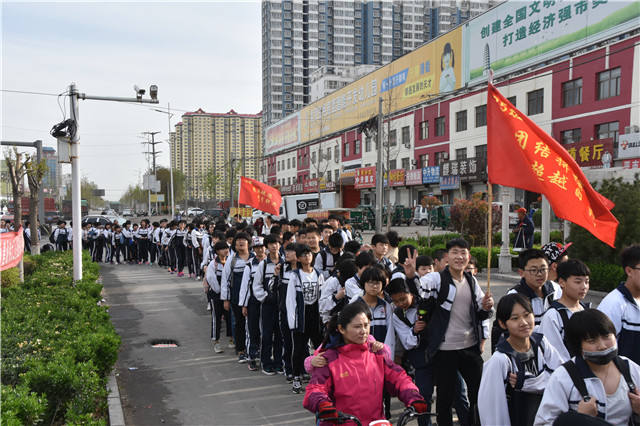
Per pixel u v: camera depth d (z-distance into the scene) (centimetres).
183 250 1549
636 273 333
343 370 289
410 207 3734
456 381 411
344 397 287
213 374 634
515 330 286
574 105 2545
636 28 2205
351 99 4709
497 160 418
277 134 6712
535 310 382
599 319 239
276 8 9919
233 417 500
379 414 293
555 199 408
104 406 505
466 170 3138
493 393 286
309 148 5681
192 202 8219
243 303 651
